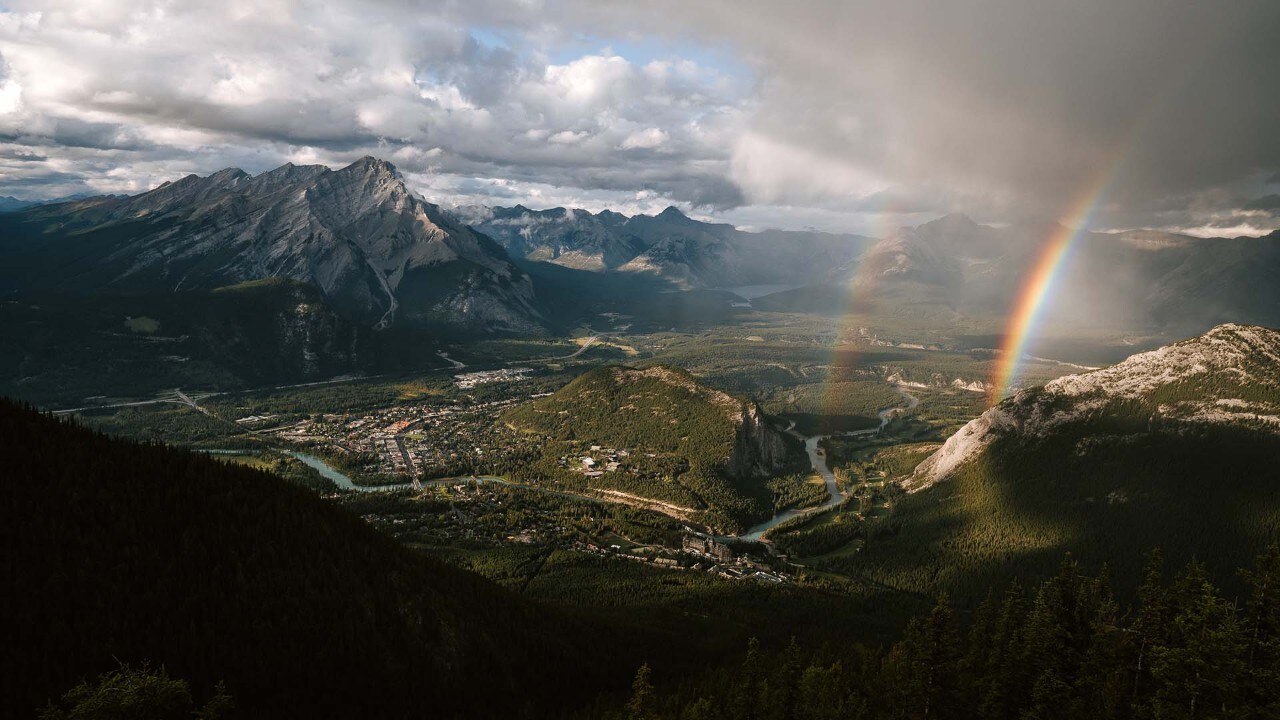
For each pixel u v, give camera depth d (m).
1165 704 115.56
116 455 161.38
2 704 110.50
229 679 130.38
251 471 182.75
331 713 135.75
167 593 138.12
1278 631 113.06
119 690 90.56
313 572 156.88
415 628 160.00
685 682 171.88
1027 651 138.12
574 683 168.12
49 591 128.75
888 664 154.50
